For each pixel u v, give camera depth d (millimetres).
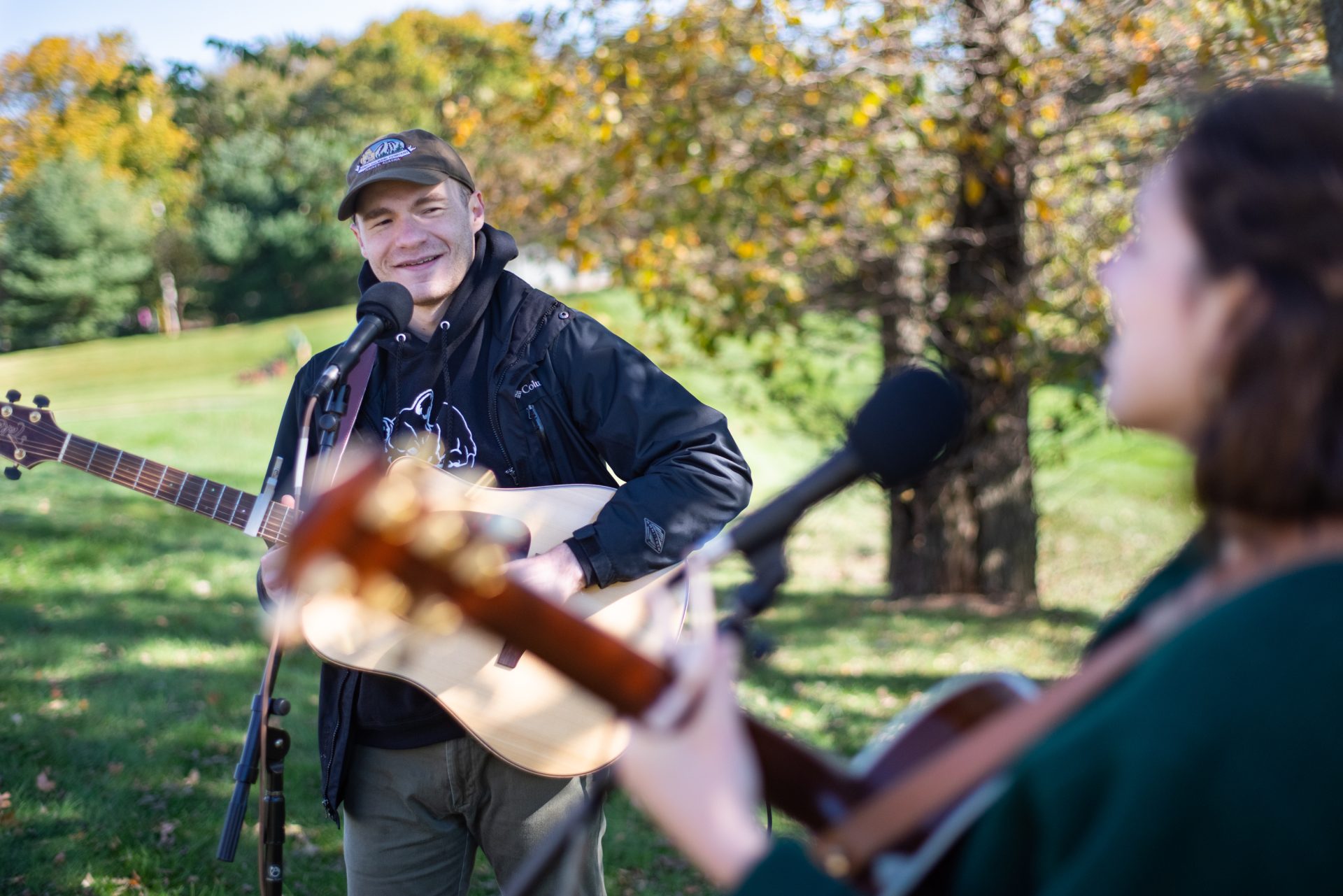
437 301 2574
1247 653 773
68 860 3801
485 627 951
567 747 2414
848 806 1097
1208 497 864
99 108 18953
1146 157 7137
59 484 10812
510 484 2572
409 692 2418
